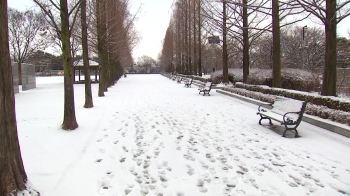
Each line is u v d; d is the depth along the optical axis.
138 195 3.77
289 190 3.89
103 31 17.72
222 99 15.38
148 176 4.43
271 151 5.66
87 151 5.70
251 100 12.84
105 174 4.52
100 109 11.73
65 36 7.43
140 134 7.20
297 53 33.53
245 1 18.02
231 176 4.39
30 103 14.27
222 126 8.16
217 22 18.61
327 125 7.17
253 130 7.58
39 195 3.66
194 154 5.52
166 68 89.12
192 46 44.34
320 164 4.89
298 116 6.84
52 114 10.41
